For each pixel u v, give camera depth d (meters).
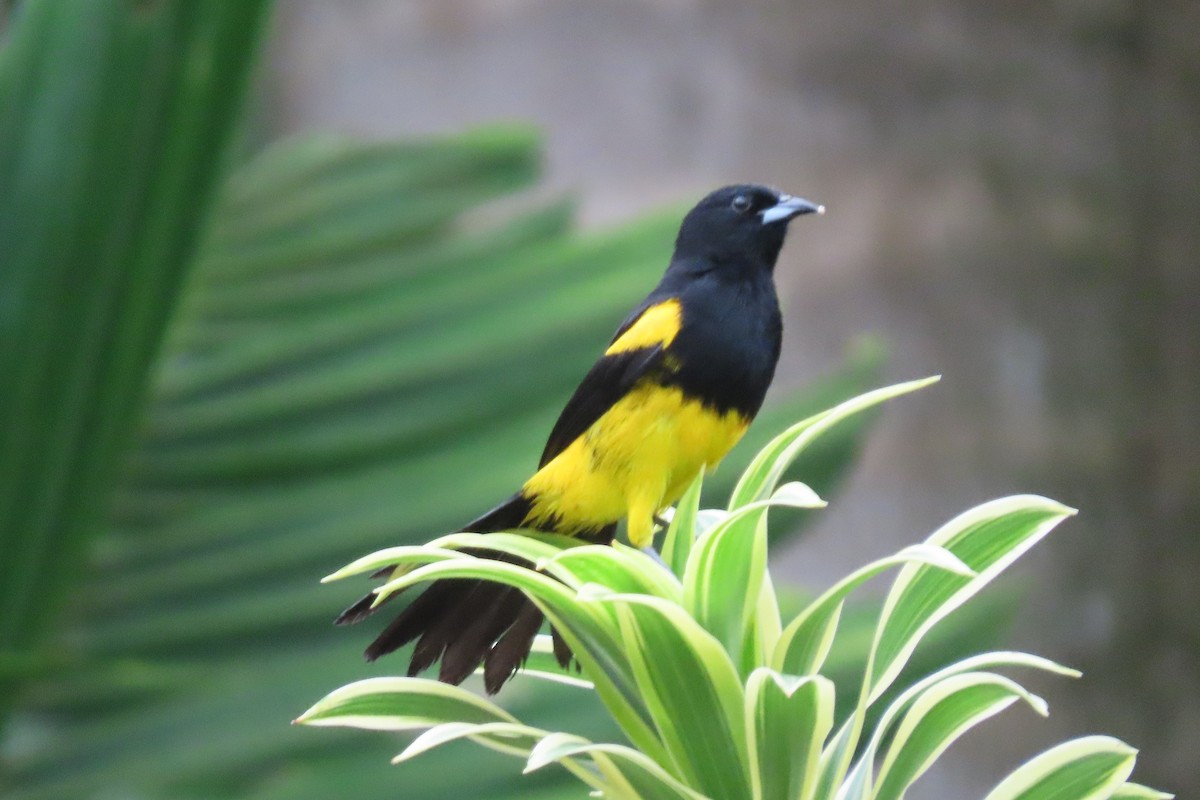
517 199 17.62
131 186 7.78
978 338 17.30
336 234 12.60
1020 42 17.89
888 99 17.64
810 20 17.73
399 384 10.87
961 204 17.53
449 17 18.94
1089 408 17.34
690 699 4.99
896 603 5.36
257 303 11.45
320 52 19.75
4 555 7.98
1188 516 17.52
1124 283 17.70
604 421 7.39
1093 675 17.28
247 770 9.02
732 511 5.20
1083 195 17.77
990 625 9.83
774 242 7.97
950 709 5.12
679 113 17.72
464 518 10.08
